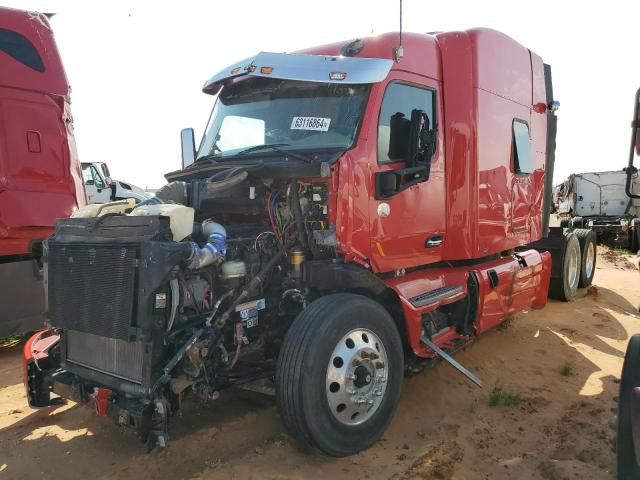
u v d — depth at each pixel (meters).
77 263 3.64
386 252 4.50
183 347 3.46
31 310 6.48
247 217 4.50
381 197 4.34
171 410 3.51
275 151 4.48
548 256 7.35
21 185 6.49
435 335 5.11
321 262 4.08
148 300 3.31
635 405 2.95
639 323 7.62
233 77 4.98
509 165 6.10
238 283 3.90
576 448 4.00
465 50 5.29
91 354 3.74
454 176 5.30
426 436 4.21
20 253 6.42
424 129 4.52
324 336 3.61
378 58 4.48
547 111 7.46
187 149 5.62
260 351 4.22
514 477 3.66
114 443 4.10
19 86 6.59
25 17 6.78
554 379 5.44
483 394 5.03
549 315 7.91
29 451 3.99
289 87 4.81
